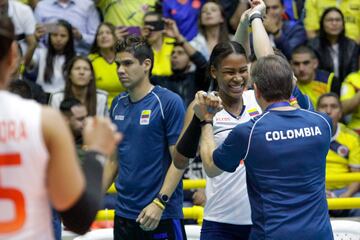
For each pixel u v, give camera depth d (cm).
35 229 707
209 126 1121
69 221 725
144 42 1344
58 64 2056
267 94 1073
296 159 1048
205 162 1098
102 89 2064
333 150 1970
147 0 2234
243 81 1225
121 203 1358
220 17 2148
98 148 738
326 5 2336
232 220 1262
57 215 1224
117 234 1373
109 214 1525
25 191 704
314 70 2122
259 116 1066
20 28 2122
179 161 1170
